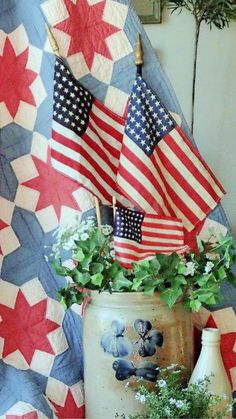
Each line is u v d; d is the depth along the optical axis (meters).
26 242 1.27
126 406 1.10
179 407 1.00
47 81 1.25
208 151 1.80
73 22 1.26
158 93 1.29
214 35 1.75
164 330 1.10
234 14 1.57
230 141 1.79
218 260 1.13
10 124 1.26
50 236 1.27
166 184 1.27
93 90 1.28
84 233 1.16
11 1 1.25
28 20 1.25
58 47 1.24
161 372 1.09
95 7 1.27
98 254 1.13
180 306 1.12
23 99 1.26
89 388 1.15
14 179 1.27
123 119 1.28
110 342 1.10
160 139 1.27
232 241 1.17
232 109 1.78
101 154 1.26
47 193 1.27
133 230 1.21
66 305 1.14
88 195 1.24
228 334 1.28
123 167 1.25
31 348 1.25
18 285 1.26
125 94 1.29
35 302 1.26
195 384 1.06
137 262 1.13
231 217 1.80
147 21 1.76
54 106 1.22
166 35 1.77
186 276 1.10
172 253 1.12
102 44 1.28
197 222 1.27
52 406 1.19
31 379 1.21
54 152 1.23
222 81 1.77
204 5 1.56
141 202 1.23
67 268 1.17
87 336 1.14
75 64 1.26
